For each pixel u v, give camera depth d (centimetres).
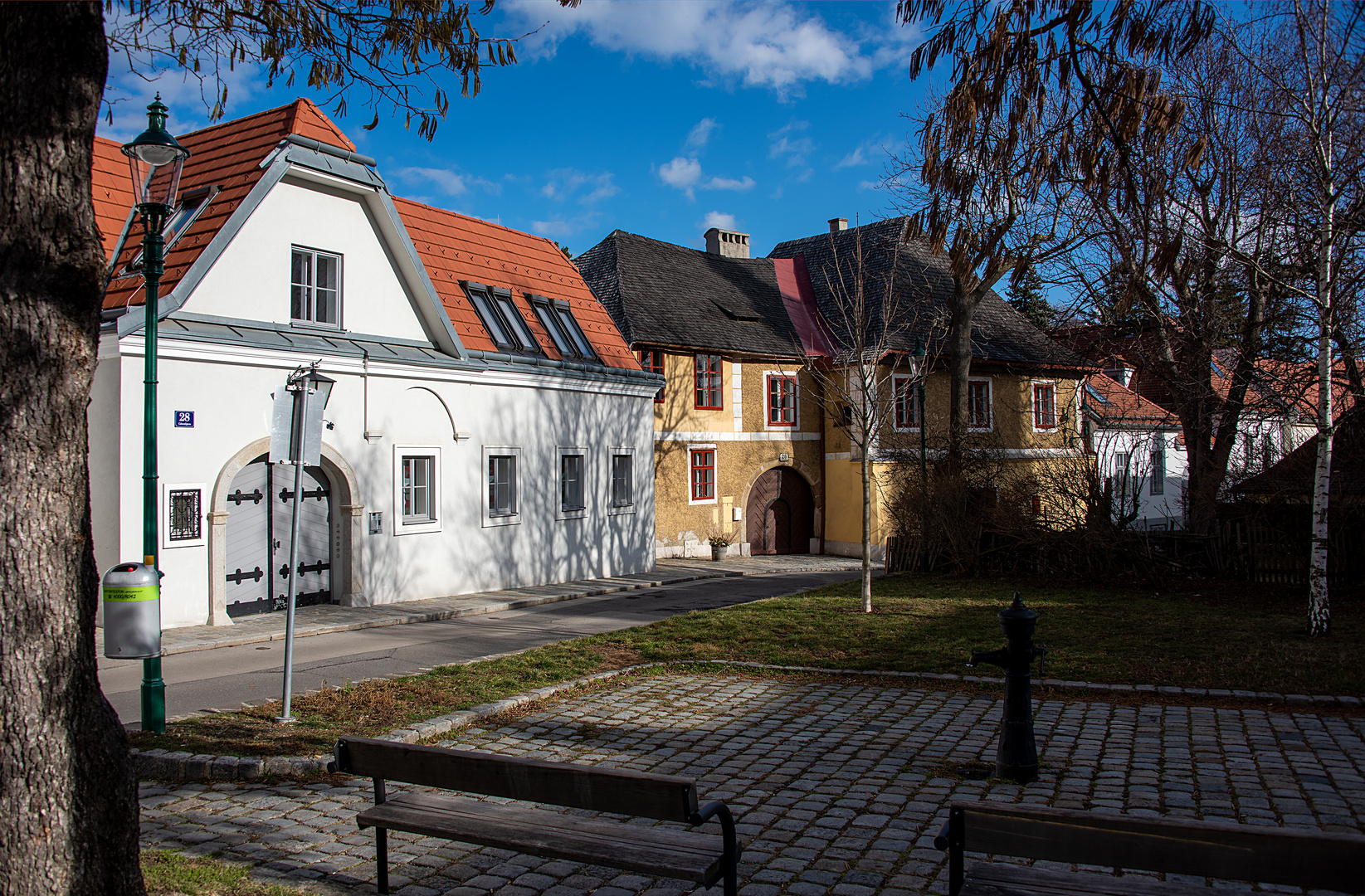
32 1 313
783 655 1036
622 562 2147
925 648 1055
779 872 464
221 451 1314
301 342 1426
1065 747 683
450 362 1667
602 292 2784
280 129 1450
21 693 322
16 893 318
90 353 343
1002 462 2170
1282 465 1706
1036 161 714
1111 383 3388
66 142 329
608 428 2116
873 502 2784
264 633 1236
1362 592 1510
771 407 2938
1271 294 1568
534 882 455
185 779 620
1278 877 294
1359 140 1158
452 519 1695
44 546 328
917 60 700
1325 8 1079
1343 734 710
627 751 690
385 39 709
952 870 346
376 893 438
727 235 3469
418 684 883
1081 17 650
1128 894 330
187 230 1352
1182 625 1225
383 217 1582
